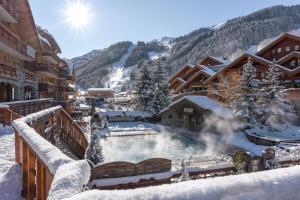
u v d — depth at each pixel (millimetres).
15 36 20172
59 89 41062
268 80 22172
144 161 10547
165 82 37656
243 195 1428
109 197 1240
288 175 1629
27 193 4297
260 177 1561
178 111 29844
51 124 10211
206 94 31969
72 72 49031
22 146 4594
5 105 11930
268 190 1490
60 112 12320
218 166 11562
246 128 22234
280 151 15344
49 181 2746
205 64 46125
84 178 2082
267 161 11719
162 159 10852
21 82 22734
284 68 24750
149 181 10312
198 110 26750
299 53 24734
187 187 1366
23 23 22875
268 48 29938
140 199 1251
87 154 12930
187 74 43750
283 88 23531
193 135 25359
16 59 22359
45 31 32125
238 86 23109
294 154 13945
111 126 30188
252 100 21656
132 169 10367
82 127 23953
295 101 22391
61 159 2533
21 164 5074
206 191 1359
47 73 30953
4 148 7574
